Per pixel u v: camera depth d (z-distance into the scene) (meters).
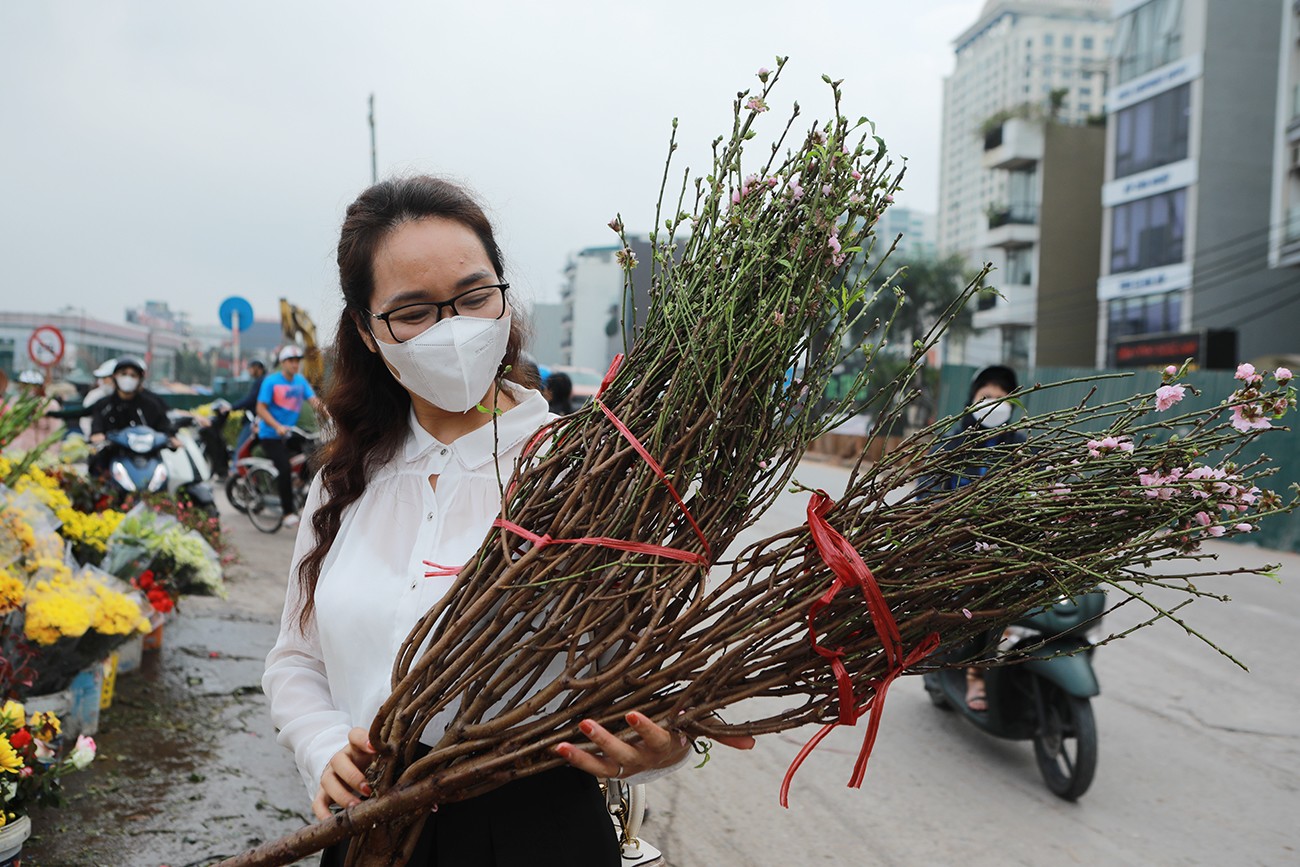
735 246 1.50
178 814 3.38
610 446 1.47
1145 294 30.03
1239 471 1.43
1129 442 1.45
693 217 1.54
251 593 6.71
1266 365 21.83
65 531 4.52
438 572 1.48
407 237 1.51
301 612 1.68
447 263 1.50
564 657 1.45
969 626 1.50
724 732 1.42
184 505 7.52
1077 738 3.99
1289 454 11.36
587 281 85.06
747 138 1.52
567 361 89.81
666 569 1.41
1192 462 1.45
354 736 1.41
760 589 1.45
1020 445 1.53
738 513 1.46
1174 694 5.48
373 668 1.49
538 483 1.47
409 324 1.52
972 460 1.51
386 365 1.64
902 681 5.85
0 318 38.09
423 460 1.60
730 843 3.54
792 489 1.45
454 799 1.40
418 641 1.42
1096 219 38.56
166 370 64.50
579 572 1.39
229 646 5.34
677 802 3.87
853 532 1.45
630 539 1.41
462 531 1.53
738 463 1.44
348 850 1.49
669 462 1.43
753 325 1.43
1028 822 3.86
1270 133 28.41
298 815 3.42
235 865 1.47
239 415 14.50
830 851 3.52
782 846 3.54
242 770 3.76
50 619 3.40
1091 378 1.48
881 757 4.51
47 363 10.49
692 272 1.53
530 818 1.45
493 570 1.42
